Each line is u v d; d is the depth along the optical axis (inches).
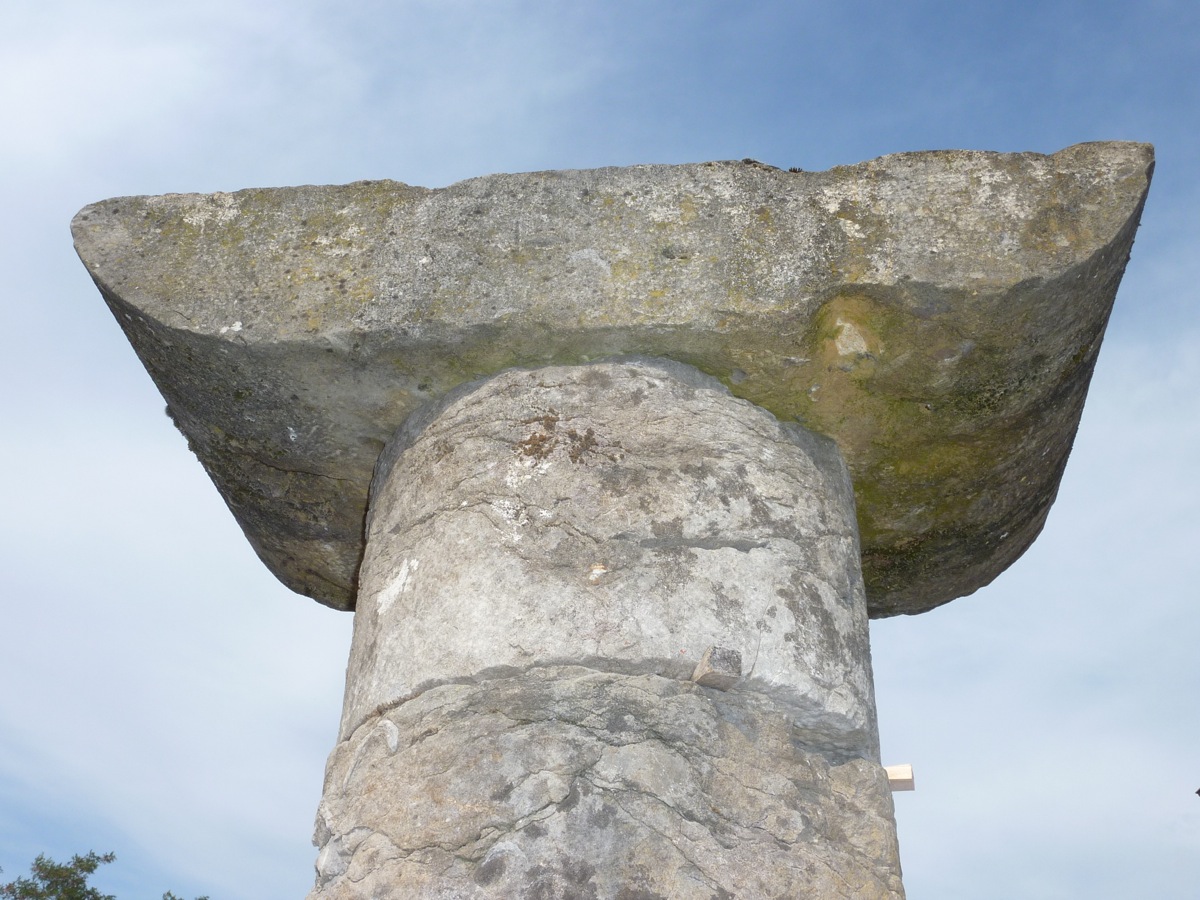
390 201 120.6
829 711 102.8
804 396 119.3
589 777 93.8
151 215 122.6
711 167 118.2
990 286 109.0
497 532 106.0
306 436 128.1
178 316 116.3
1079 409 128.5
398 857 92.9
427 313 113.5
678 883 90.6
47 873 287.9
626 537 104.8
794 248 112.9
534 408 113.0
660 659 99.3
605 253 114.6
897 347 115.0
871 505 132.7
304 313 115.4
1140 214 114.1
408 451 118.3
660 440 111.3
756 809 96.3
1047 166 114.3
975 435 124.1
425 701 99.7
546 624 100.4
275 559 151.6
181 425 133.0
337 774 103.0
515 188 118.7
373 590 112.2
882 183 115.4
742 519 108.6
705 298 111.9
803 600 106.9
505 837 91.5
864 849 99.6
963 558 141.6
